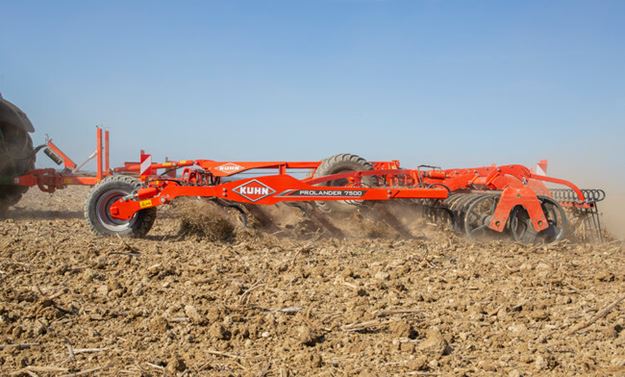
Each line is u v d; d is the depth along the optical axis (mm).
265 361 3682
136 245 7617
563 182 9078
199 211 8281
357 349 3861
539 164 9883
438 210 9383
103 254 6809
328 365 3623
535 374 3447
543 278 5762
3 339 4012
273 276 5867
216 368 3588
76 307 4750
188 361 3691
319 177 8703
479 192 8977
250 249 7438
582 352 3797
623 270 6289
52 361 3664
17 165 11773
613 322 4383
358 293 5145
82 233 8914
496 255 7203
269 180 8125
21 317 4453
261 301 4977
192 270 5996
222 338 4074
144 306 4801
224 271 6035
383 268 6281
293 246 7875
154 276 5742
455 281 5715
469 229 8406
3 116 11344
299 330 4152
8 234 8656
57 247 7250
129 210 8188
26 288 5266
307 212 9086
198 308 4680
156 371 3531
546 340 4031
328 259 6859
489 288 5430
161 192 8117
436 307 4824
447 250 7535
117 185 8383
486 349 3885
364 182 9352
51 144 12789
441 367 3586
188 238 8320
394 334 4105
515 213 8406
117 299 5000
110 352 3822
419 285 5578
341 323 4391
